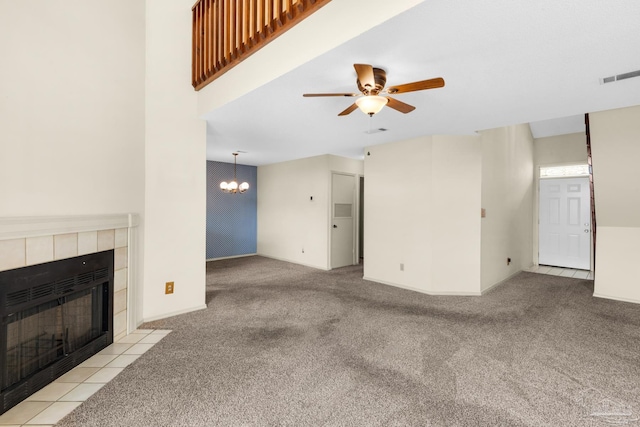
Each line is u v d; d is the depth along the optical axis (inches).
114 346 104.9
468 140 169.6
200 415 70.1
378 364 93.6
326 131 162.1
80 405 73.7
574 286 190.1
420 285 176.2
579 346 106.4
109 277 106.0
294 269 237.9
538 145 253.1
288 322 127.9
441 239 170.9
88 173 98.2
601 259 167.3
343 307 147.8
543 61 84.4
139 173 120.6
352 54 81.6
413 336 114.2
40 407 72.9
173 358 96.7
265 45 100.0
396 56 82.5
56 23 88.2
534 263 255.6
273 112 130.2
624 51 78.6
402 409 72.6
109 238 105.9
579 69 88.7
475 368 91.6
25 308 77.5
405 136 174.1
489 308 147.3
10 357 74.6
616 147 145.9
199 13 131.8
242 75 110.9
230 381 83.9
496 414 70.9
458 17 65.6
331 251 240.5
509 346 106.3
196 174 139.1
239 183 289.6
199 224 141.1
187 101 135.3
